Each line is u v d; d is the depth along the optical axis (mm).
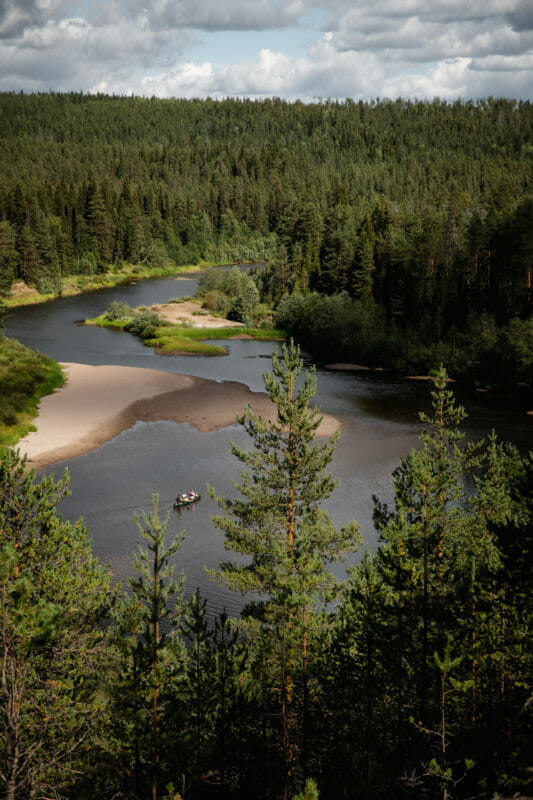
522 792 10875
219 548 36344
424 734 14953
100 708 14688
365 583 18766
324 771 14969
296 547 19219
